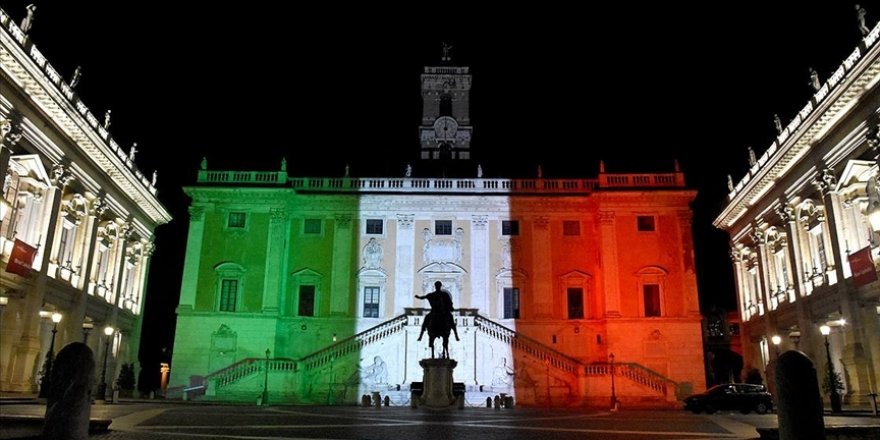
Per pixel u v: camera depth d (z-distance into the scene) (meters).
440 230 48.47
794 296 37.38
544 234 48.16
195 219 47.75
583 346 46.00
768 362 40.97
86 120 34.50
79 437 11.34
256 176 48.69
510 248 47.94
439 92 62.22
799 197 36.41
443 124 60.72
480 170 50.69
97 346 40.88
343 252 47.94
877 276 28.28
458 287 47.22
